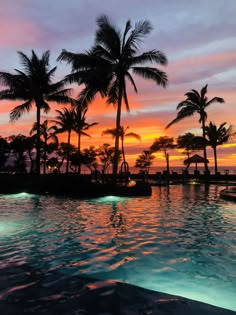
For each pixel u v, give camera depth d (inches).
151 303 127.1
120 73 824.3
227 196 603.8
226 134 1590.8
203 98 1396.4
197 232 297.4
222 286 160.1
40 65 1055.6
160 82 840.9
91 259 207.8
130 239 267.3
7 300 130.1
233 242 257.3
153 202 571.5
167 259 208.7
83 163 1771.7
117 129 805.2
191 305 124.9
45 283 153.1
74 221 360.5
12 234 288.0
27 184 824.9
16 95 1048.8
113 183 768.9
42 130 1581.0
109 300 130.0
